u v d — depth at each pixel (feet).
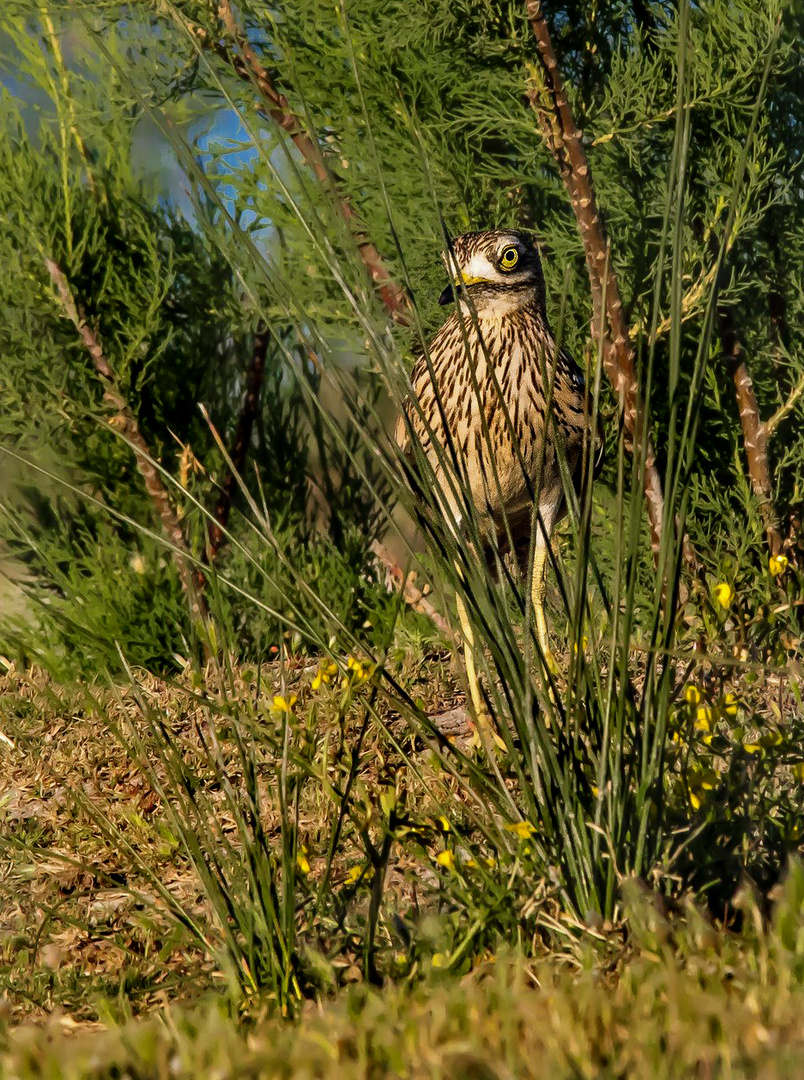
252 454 23.61
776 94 19.07
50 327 22.52
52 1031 10.18
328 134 19.70
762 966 9.14
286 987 10.19
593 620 10.88
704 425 19.81
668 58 18.56
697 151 18.95
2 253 21.89
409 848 11.17
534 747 10.28
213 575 10.92
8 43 22.56
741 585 17.80
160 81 20.35
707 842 10.80
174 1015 9.91
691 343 19.17
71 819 15.52
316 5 19.20
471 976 9.74
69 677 20.67
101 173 22.65
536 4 16.28
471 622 10.59
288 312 10.02
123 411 21.89
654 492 17.63
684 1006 8.55
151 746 16.92
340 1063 8.39
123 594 21.40
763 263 19.60
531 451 16.37
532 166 20.02
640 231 19.02
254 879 10.68
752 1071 7.72
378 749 15.17
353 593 22.24
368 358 19.53
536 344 16.37
